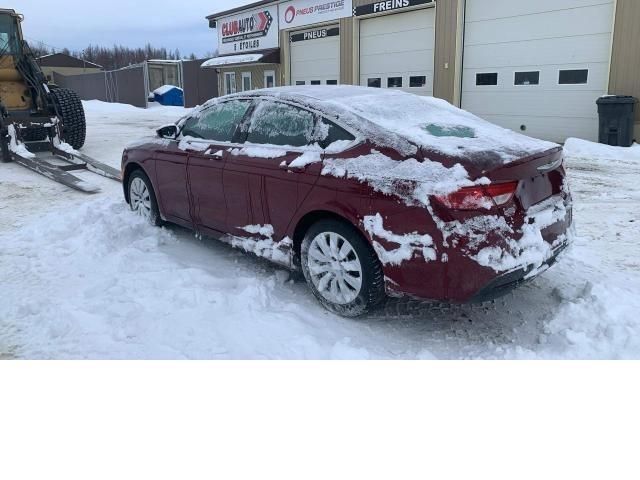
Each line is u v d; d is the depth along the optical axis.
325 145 3.92
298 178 3.93
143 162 5.65
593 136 12.75
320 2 19.58
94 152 12.36
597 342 3.42
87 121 21.94
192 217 5.08
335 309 3.90
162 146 5.38
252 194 4.33
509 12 13.81
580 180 8.70
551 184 3.69
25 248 5.31
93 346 3.50
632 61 11.71
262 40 23.14
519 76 13.90
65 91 11.61
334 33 19.33
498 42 14.20
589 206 7.02
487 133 3.86
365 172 3.54
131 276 4.51
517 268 3.27
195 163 4.89
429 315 4.03
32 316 3.92
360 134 3.74
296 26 20.89
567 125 13.17
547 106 13.47
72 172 9.67
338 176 3.66
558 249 3.68
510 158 3.32
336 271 3.83
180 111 28.50
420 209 3.27
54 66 63.22
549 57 13.21
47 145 10.88
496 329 3.82
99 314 3.90
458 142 3.52
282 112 4.32
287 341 3.56
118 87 38.28
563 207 3.75
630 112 11.48
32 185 8.45
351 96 4.29
